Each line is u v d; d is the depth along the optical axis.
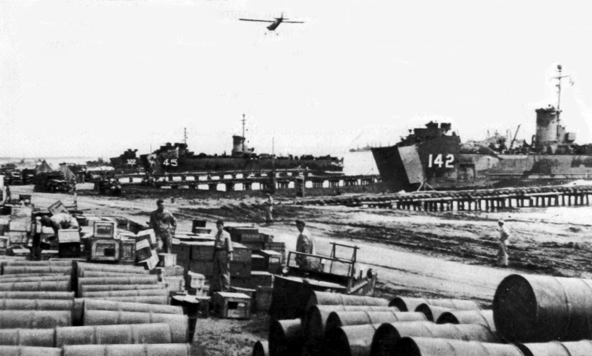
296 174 71.88
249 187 65.44
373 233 33.00
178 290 13.58
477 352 7.01
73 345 7.45
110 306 9.48
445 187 53.97
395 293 18.19
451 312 8.99
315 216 40.59
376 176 71.12
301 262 15.19
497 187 53.97
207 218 38.03
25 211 21.17
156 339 8.22
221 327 13.12
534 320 7.73
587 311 7.91
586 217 42.69
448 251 27.38
